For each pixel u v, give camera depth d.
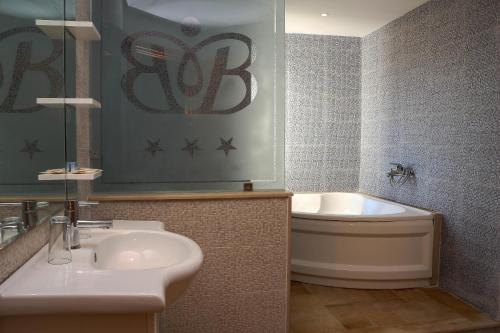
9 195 0.97
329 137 4.06
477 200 2.57
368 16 3.41
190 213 1.97
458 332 2.33
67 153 1.56
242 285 2.05
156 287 0.85
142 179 2.01
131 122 1.99
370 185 3.92
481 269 2.54
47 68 1.30
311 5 3.14
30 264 1.03
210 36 2.04
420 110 3.15
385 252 2.88
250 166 2.10
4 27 0.94
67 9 1.56
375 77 3.82
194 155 2.05
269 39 2.09
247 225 2.04
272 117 2.11
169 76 2.01
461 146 2.71
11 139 0.99
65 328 0.83
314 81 4.00
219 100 2.06
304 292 2.87
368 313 2.53
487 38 2.48
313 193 3.95
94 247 1.21
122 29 1.96
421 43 3.13
